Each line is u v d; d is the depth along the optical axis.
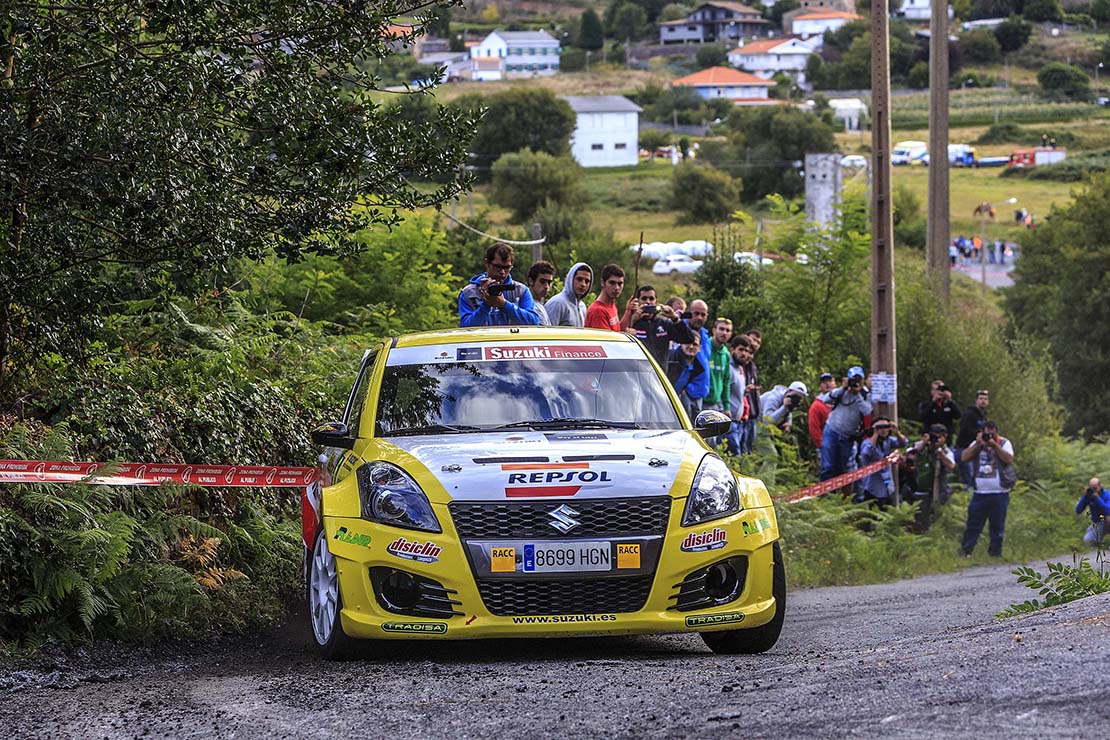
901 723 13.46
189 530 27.36
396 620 20.25
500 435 23.02
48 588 23.25
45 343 27.55
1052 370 76.38
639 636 24.45
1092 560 47.75
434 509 20.47
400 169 27.28
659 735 14.05
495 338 25.77
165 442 30.50
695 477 21.42
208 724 16.19
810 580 40.03
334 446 23.69
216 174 24.75
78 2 24.80
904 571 43.50
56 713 17.47
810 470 59.34
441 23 28.05
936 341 72.88
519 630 20.09
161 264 26.59
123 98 23.38
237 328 40.50
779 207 80.19
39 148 23.00
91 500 25.94
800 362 71.81
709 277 79.44
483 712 15.88
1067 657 15.67
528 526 20.34
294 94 25.80
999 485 50.12
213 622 26.12
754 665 19.02
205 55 24.64
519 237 105.25
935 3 76.25
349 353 44.81
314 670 20.52
